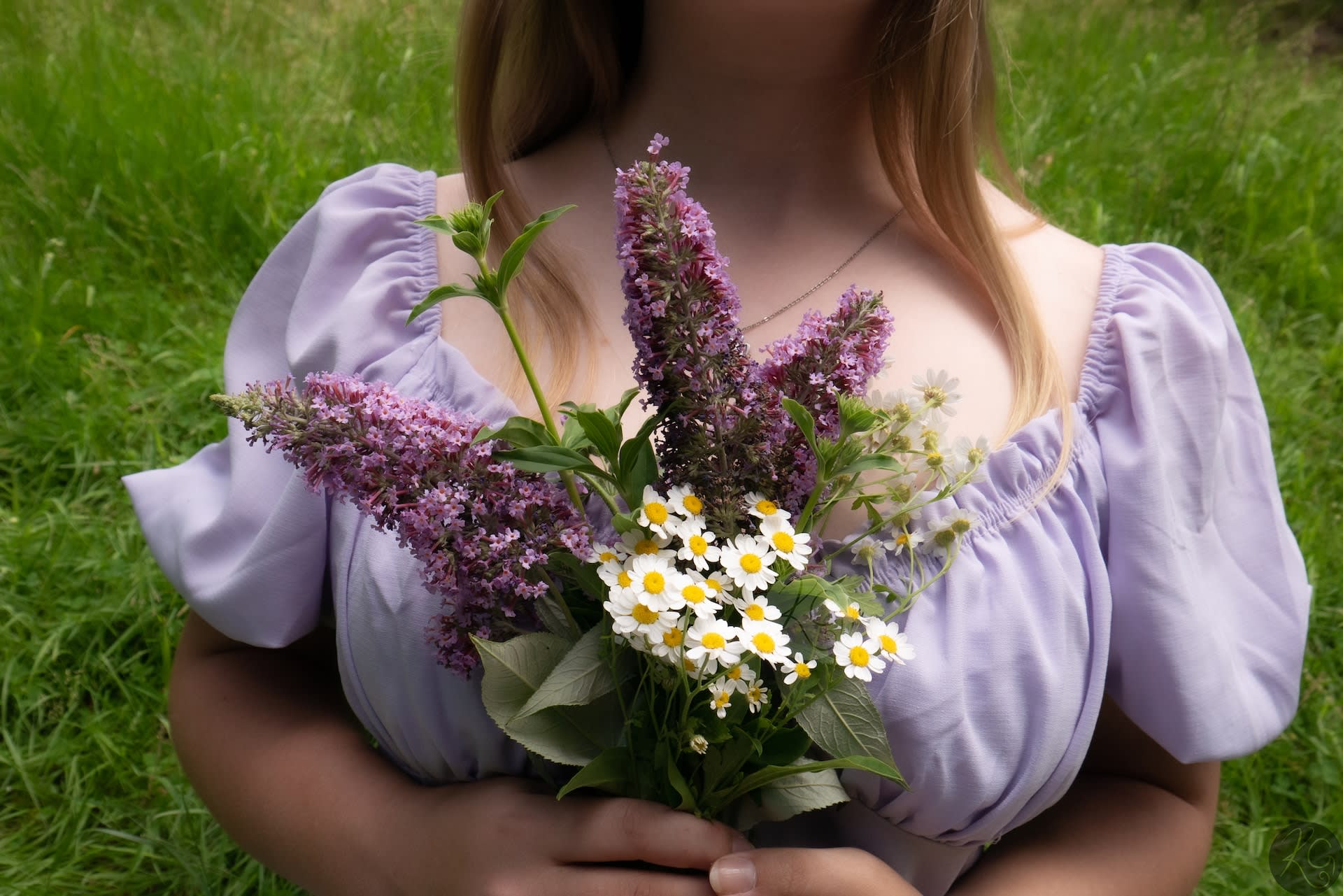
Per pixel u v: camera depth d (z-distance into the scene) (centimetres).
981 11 80
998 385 75
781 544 58
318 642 85
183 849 116
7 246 194
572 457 58
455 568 58
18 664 136
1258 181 244
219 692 82
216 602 78
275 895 113
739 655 56
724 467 59
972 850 76
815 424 59
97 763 127
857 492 65
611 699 63
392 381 75
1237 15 326
